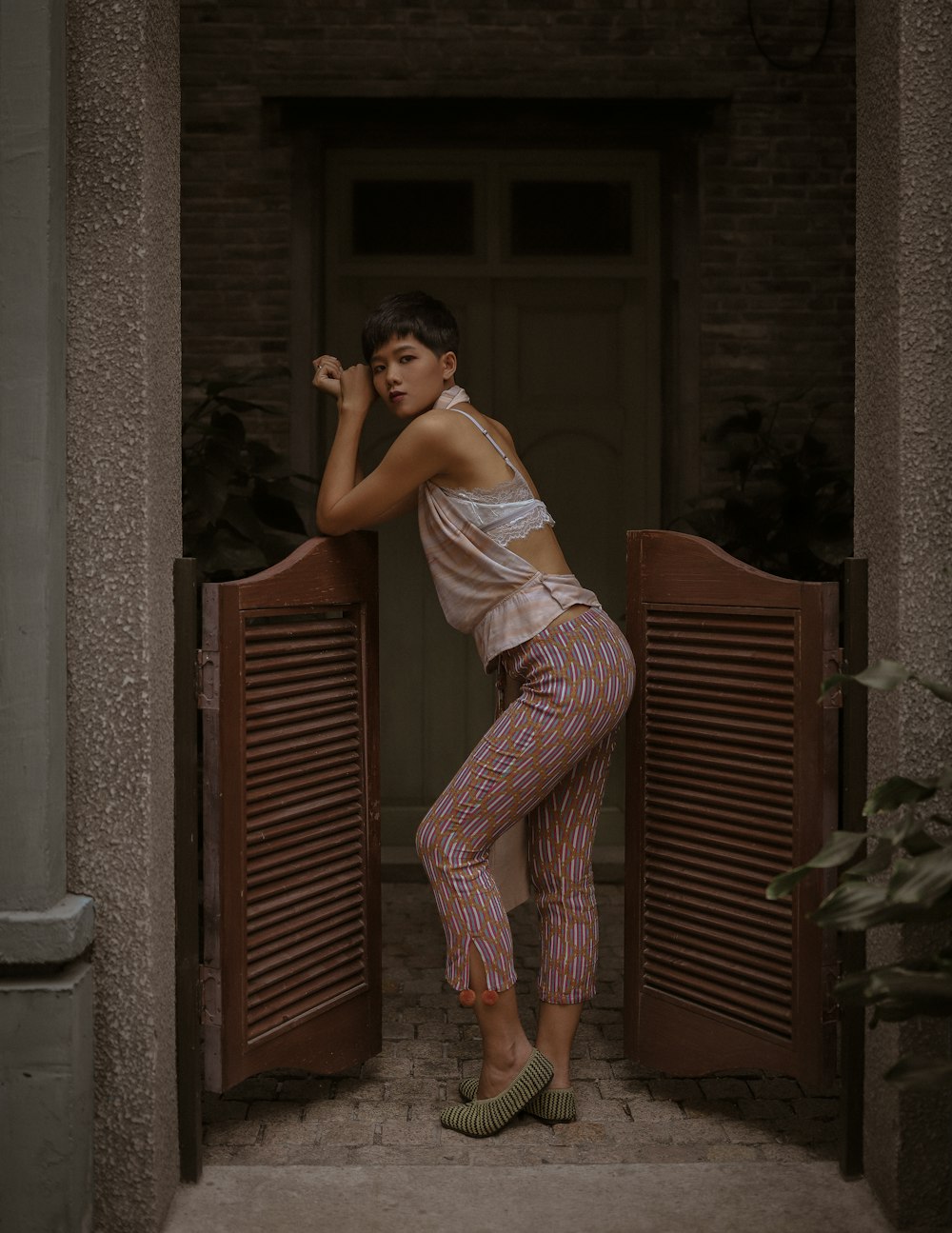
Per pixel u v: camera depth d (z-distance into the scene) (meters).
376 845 2.70
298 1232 2.08
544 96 4.48
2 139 1.93
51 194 1.96
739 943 2.47
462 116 4.56
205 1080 2.32
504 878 2.60
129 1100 2.09
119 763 2.06
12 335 1.95
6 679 1.96
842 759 2.37
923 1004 1.74
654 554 2.59
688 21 4.53
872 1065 2.20
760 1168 2.30
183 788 2.22
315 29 4.50
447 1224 2.10
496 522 2.45
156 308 2.09
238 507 3.20
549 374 4.75
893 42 2.06
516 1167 2.29
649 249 4.70
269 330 4.57
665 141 4.62
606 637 2.44
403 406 2.50
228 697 2.30
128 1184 2.09
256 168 4.53
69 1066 1.96
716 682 2.49
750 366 4.62
